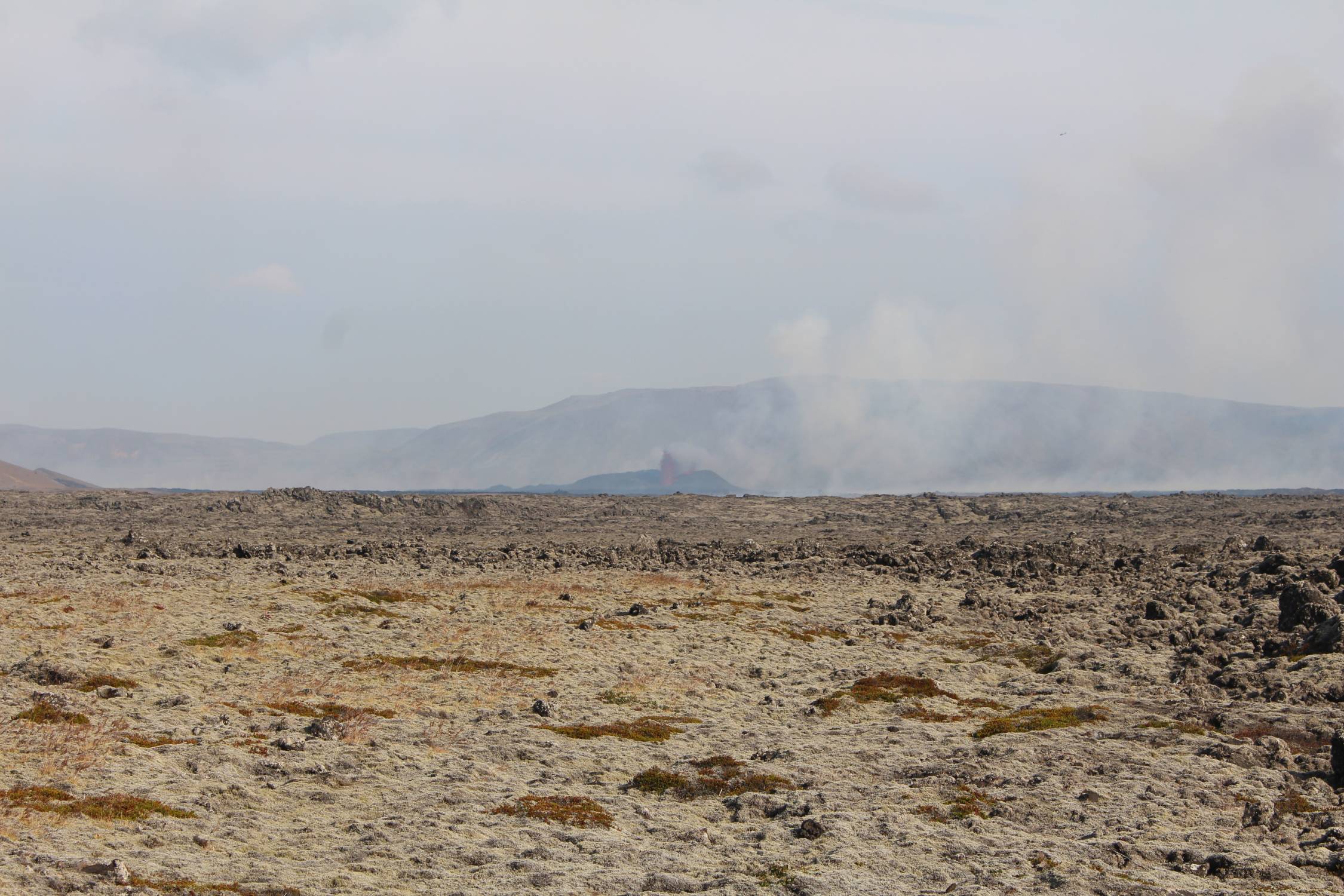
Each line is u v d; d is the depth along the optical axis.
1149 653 52.38
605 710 40.97
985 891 22.28
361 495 150.50
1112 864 24.42
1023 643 56.00
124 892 20.03
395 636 54.00
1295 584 58.66
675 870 23.84
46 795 25.69
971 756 33.97
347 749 32.84
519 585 76.31
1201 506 135.25
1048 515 136.38
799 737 37.56
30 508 141.75
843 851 24.88
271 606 59.66
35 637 47.16
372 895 21.25
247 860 23.06
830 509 154.38
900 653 54.84
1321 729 36.66
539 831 26.17
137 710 35.66
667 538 114.75
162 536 104.50
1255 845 25.56
